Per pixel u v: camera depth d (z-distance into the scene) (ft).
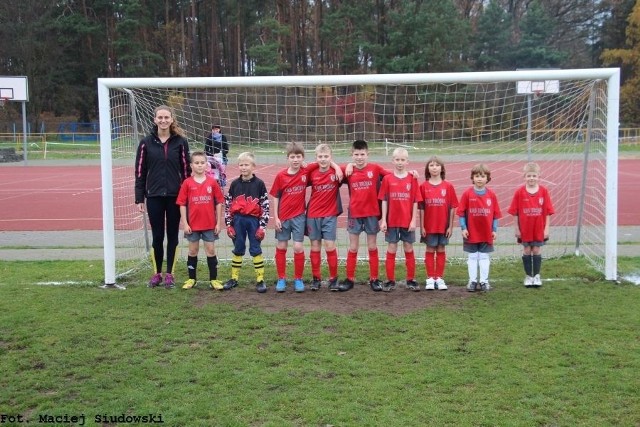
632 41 152.25
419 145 39.86
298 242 21.86
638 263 25.63
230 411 12.60
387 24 145.07
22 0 158.40
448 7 135.03
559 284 22.39
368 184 21.68
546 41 149.38
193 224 21.93
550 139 35.45
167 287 22.50
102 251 30.17
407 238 22.00
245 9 159.02
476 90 40.65
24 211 45.91
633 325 17.62
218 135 34.99
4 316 18.81
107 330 17.63
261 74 141.79
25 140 96.43
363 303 20.35
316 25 161.07
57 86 163.63
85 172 82.33
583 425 11.89
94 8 167.43
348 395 13.30
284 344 16.55
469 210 21.54
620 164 85.87
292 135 37.47
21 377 14.46
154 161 21.80
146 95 30.17
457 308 19.60
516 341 16.47
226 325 18.15
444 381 13.96
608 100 22.52
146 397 13.32
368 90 40.40
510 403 12.83
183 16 170.81
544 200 21.67
